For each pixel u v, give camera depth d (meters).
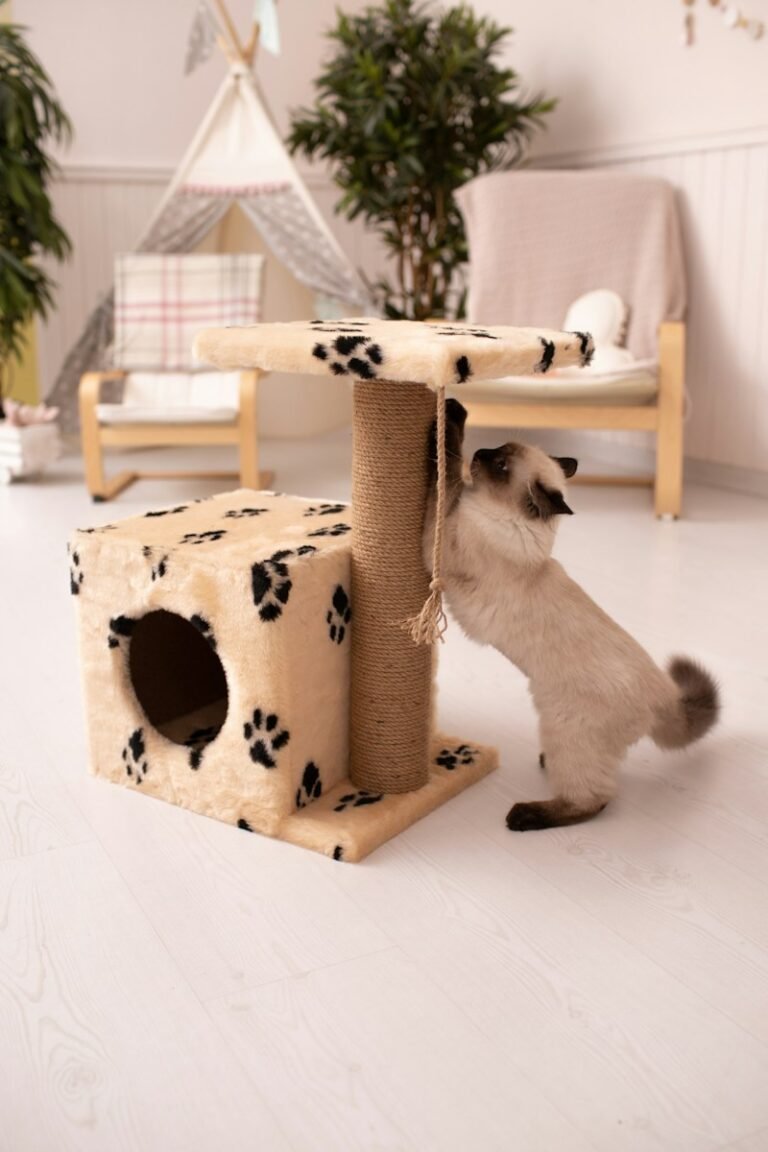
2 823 1.61
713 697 1.71
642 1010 1.22
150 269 4.08
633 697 1.58
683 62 3.75
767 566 2.94
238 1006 1.22
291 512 1.81
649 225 3.74
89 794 1.70
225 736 1.58
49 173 4.25
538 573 1.57
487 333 1.54
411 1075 1.12
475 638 1.61
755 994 1.25
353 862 1.51
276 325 1.63
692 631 2.45
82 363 4.30
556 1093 1.09
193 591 1.53
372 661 1.61
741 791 1.74
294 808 1.59
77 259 4.88
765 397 3.70
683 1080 1.11
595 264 3.81
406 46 4.04
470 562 1.53
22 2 4.58
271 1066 1.13
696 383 3.95
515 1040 1.17
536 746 1.90
